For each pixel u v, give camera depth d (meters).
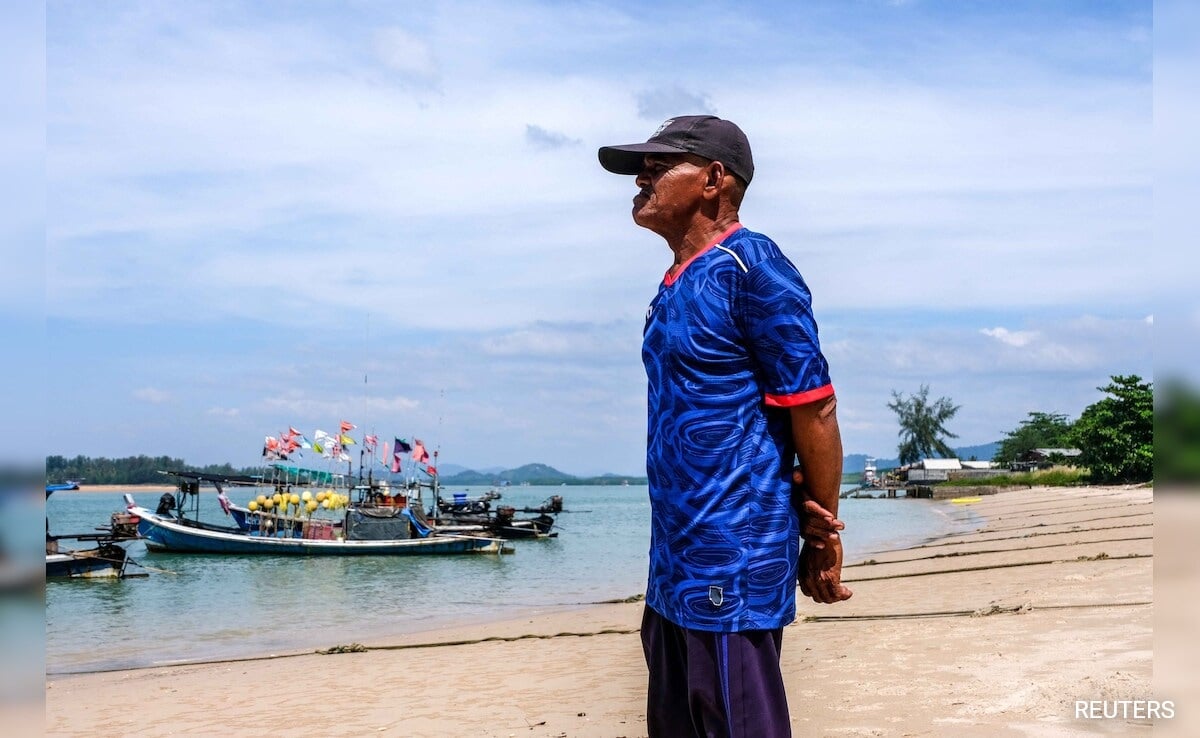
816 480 2.68
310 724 6.99
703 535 2.63
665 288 2.83
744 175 2.82
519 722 6.33
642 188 2.92
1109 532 20.22
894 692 5.60
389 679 8.88
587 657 9.38
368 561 29.62
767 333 2.59
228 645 13.91
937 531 32.75
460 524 40.25
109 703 8.45
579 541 40.44
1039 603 9.12
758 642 2.62
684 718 2.80
